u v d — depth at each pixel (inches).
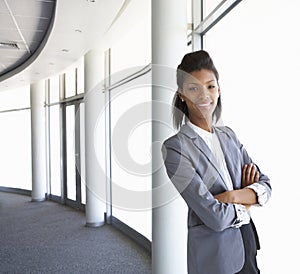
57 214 224.5
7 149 336.2
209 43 99.6
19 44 183.6
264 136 71.2
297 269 62.5
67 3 116.9
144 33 144.1
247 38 77.9
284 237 65.7
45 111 285.1
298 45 60.3
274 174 68.1
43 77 247.6
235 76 83.7
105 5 118.5
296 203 61.8
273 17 67.6
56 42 162.7
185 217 88.9
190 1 104.5
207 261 38.5
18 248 151.9
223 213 37.0
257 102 73.9
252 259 40.3
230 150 42.4
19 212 235.0
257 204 40.3
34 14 140.6
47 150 286.2
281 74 65.3
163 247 89.2
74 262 130.9
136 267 123.0
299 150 60.4
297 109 60.9
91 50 183.5
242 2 80.1
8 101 331.3
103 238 163.3
